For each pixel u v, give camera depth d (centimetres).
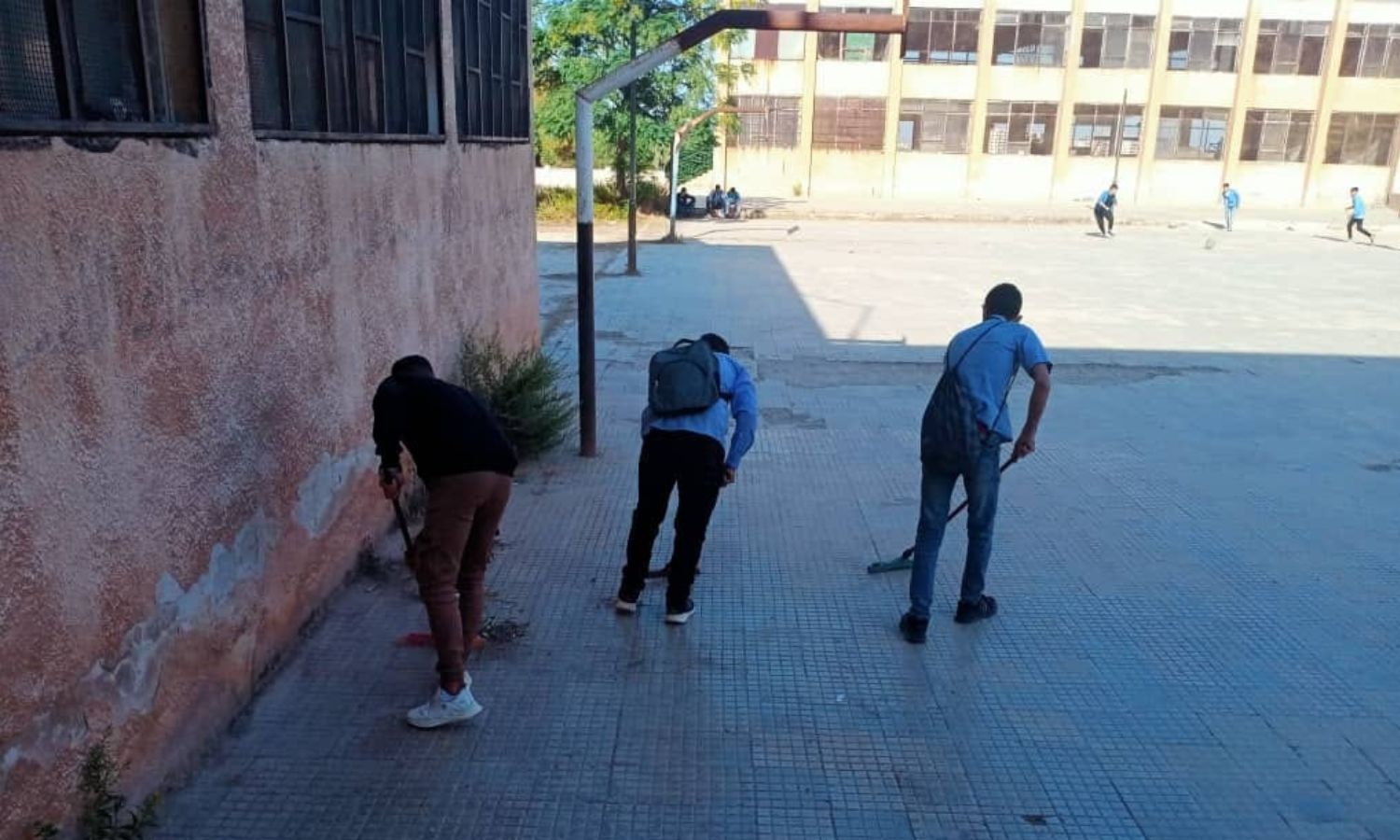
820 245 2361
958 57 3872
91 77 288
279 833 322
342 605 471
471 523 384
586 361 706
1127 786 358
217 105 348
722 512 617
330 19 454
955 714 401
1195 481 699
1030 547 572
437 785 347
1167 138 3950
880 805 345
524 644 445
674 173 2377
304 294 425
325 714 386
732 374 466
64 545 276
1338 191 3997
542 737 377
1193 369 1081
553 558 540
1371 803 352
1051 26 3825
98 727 295
